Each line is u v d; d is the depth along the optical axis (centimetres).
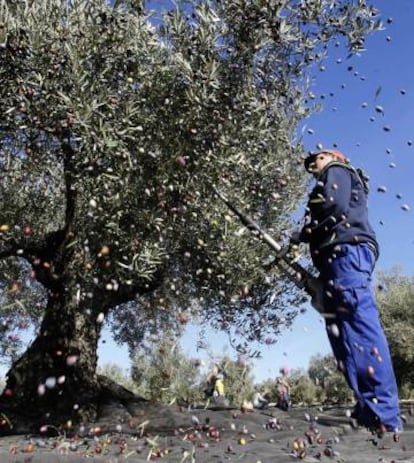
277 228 632
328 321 301
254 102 412
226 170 428
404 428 312
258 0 383
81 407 584
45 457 241
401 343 1803
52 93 372
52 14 381
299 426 348
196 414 472
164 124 401
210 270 557
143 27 404
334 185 310
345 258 300
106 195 407
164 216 415
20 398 598
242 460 225
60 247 596
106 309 668
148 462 224
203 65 388
